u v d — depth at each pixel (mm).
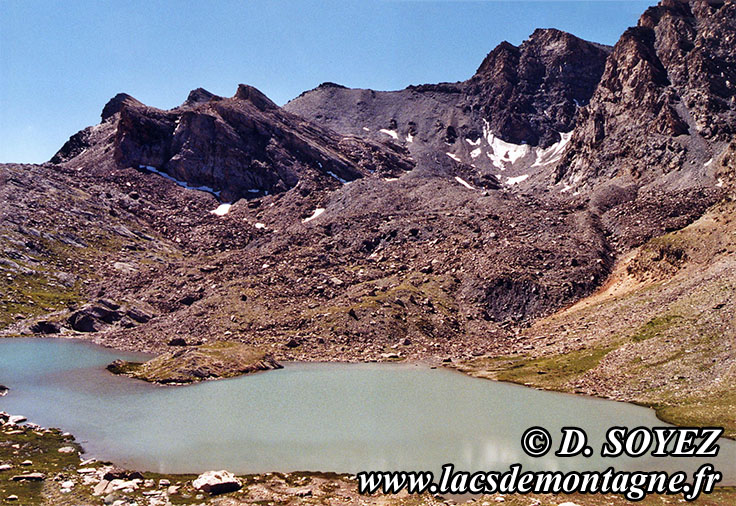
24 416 72125
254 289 157750
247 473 53281
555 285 146625
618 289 138125
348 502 46094
